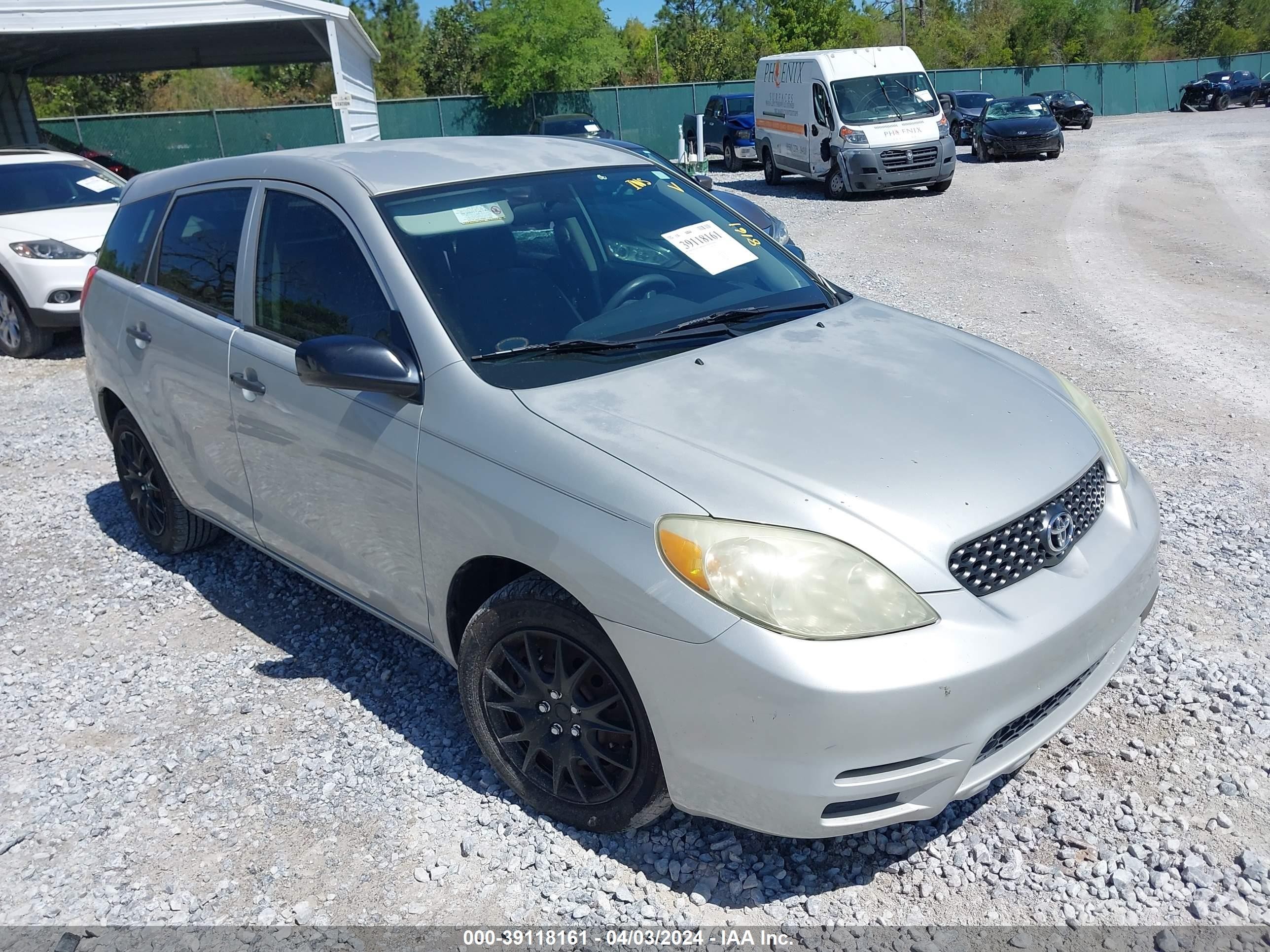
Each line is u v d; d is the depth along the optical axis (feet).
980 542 8.14
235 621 13.99
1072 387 11.46
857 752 7.50
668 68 177.68
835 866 8.95
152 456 15.11
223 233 12.83
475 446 9.22
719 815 8.21
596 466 8.46
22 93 72.23
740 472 8.21
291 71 178.81
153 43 56.08
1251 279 34.01
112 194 33.76
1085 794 9.59
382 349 9.66
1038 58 184.55
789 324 11.16
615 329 10.43
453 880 9.00
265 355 11.64
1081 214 50.72
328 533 11.37
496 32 101.96
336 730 11.30
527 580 9.06
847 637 7.52
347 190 11.08
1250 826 9.04
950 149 59.26
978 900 8.48
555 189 11.97
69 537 17.26
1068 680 8.36
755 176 79.30
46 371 29.35
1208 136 93.30
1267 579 13.29
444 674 12.31
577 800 9.29
